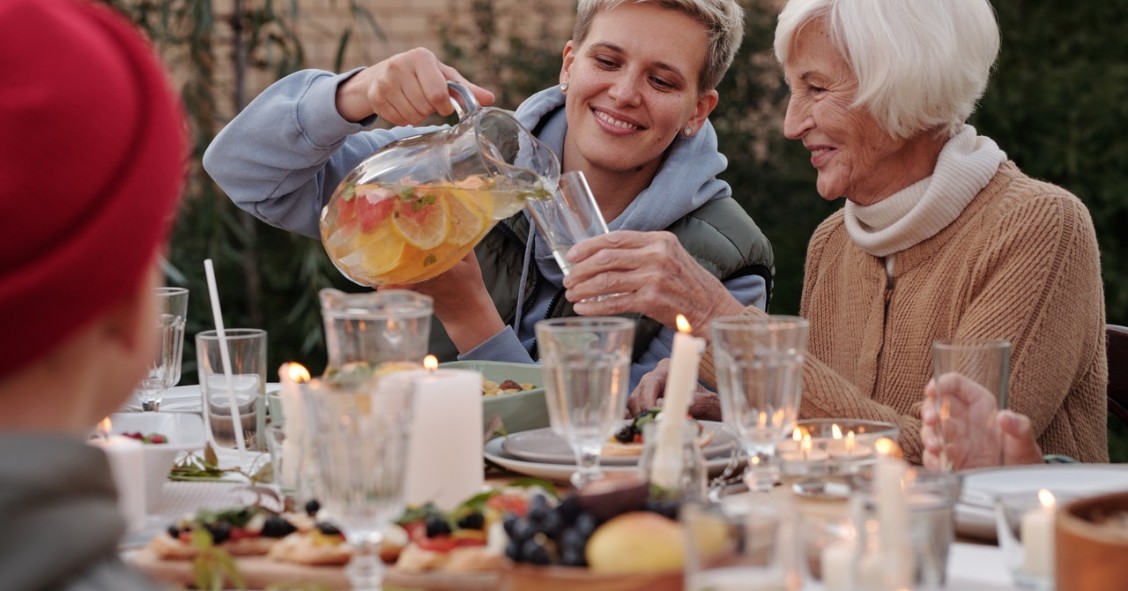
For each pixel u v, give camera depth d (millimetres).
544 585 1156
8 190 828
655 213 2834
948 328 2393
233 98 5043
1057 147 5246
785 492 1655
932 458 1775
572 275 2160
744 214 2967
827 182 2473
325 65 6094
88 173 860
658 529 1189
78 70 871
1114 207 5211
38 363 868
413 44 6105
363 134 2965
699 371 2215
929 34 2320
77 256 845
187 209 4836
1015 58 5375
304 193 2865
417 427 1574
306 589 1311
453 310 2588
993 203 2377
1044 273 2277
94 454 857
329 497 1216
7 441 828
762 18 5797
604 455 1780
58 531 815
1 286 825
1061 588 1074
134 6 4707
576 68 2805
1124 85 5223
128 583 855
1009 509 1305
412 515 1406
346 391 1200
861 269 2566
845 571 1141
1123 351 2502
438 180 2201
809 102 2457
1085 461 2367
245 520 1438
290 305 5367
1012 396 2240
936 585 1175
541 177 2176
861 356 2525
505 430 1936
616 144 2783
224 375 2008
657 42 2729
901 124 2369
